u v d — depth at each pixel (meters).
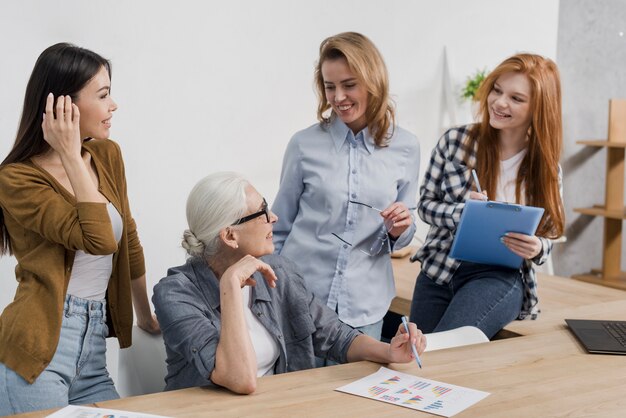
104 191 2.33
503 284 2.84
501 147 2.95
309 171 2.78
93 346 2.29
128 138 3.91
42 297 2.18
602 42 5.79
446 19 4.86
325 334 2.37
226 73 4.14
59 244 2.19
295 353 2.36
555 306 3.18
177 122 4.04
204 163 4.14
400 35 4.70
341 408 1.83
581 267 6.01
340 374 2.09
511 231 2.66
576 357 2.26
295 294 2.36
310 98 4.44
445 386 1.99
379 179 2.77
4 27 3.54
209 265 2.21
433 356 2.25
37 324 2.16
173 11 3.95
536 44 5.29
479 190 2.74
